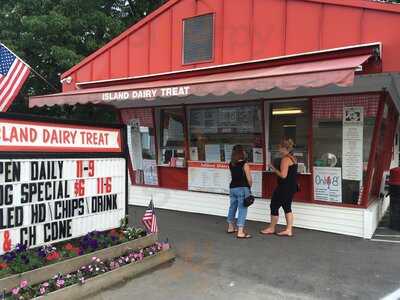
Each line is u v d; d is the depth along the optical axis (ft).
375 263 20.27
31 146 17.17
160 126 35.14
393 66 21.57
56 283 15.17
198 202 32.45
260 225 28.19
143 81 32.60
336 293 16.60
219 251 22.06
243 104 30.14
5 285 14.34
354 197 25.85
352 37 22.84
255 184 29.53
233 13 27.76
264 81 20.65
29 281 15.03
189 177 33.06
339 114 26.08
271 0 25.98
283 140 25.55
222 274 18.63
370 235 24.98
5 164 16.20
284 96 27.94
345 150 26.03
